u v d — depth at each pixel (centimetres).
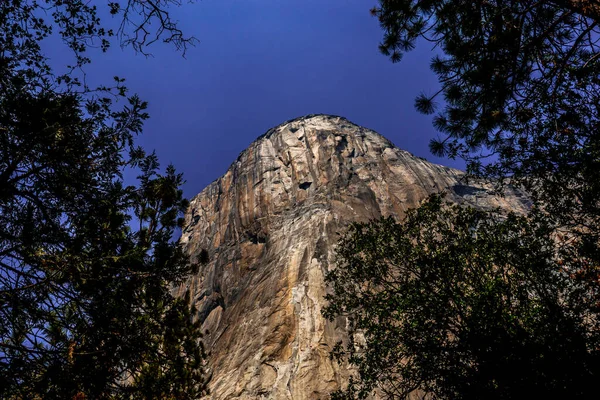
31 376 510
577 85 766
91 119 638
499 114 777
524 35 772
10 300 521
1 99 583
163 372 659
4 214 577
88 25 660
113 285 602
